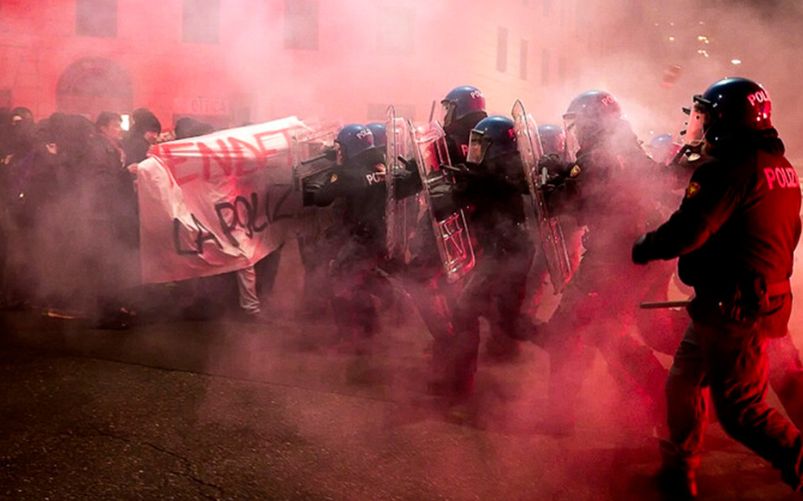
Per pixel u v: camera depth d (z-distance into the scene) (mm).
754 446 3020
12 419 4117
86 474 3496
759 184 2898
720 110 2979
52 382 4719
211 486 3398
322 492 3361
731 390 2992
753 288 2916
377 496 3330
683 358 3336
